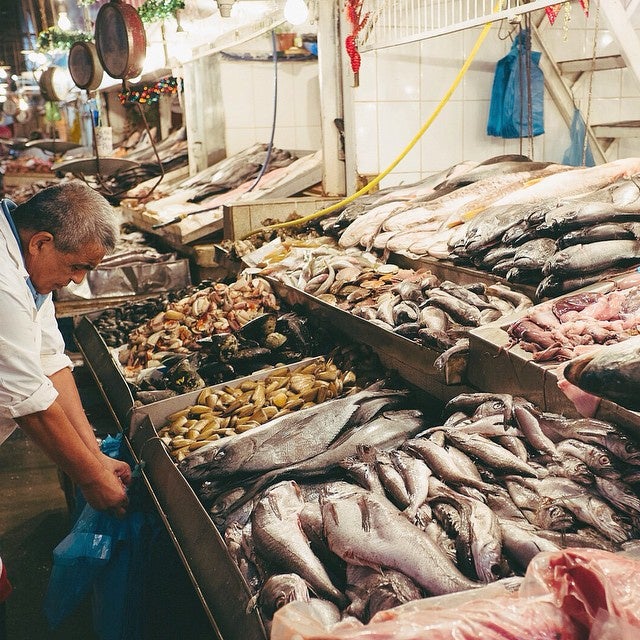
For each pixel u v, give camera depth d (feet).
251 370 12.86
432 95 20.68
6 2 39.96
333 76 20.38
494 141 21.76
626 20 11.58
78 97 33.88
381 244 15.15
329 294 13.85
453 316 10.93
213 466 9.00
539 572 4.89
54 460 8.88
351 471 8.02
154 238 25.23
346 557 6.42
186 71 27.12
